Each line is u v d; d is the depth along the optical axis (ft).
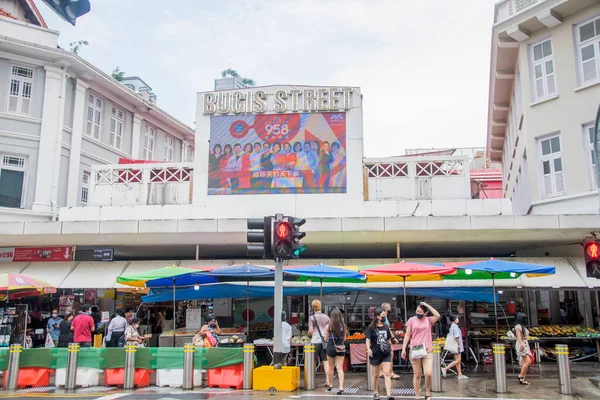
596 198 55.11
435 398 34.99
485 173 122.72
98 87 84.94
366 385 40.14
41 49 73.77
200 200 65.00
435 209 62.44
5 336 53.21
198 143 66.33
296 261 59.57
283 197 63.87
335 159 64.13
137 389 39.14
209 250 69.00
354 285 51.83
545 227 52.03
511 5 65.92
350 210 62.80
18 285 44.42
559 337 51.13
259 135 65.57
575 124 58.59
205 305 64.95
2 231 57.06
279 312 38.52
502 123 92.84
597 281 52.49
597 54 57.93
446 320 57.47
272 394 36.37
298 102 65.77
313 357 38.78
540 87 63.52
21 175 72.69
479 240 58.59
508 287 52.03
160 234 57.41
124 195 68.13
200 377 39.96
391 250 69.05
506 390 36.94
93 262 61.52
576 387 38.68
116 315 52.95
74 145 78.54
